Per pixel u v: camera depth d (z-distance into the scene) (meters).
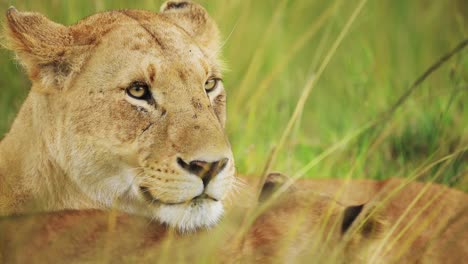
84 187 8.19
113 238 7.33
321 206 8.02
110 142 8.01
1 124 11.72
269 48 14.52
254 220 7.82
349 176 8.49
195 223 7.69
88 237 7.28
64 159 8.19
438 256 8.05
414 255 8.03
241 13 13.81
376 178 11.02
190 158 7.61
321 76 14.65
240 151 11.59
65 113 8.17
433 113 12.12
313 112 14.09
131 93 7.98
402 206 8.47
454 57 13.23
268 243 7.56
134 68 7.97
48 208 8.22
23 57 8.30
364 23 15.82
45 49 8.23
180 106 7.91
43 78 8.26
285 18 15.50
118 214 7.70
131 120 7.96
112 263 7.25
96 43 8.27
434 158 10.37
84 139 8.09
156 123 7.91
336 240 7.70
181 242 7.49
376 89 13.96
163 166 7.75
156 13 9.08
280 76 14.01
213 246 7.48
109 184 8.12
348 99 13.98
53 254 7.12
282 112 13.25
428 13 16.31
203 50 8.66
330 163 11.00
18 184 8.34
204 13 9.43
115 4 13.01
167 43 8.16
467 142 10.56
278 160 11.21
